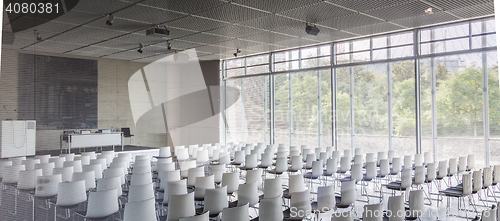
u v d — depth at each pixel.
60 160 7.73
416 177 6.78
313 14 8.19
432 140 9.77
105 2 7.39
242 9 7.77
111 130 12.15
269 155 9.04
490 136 8.82
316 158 9.49
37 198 5.81
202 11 7.93
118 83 13.05
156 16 8.28
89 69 12.15
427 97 9.88
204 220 3.61
